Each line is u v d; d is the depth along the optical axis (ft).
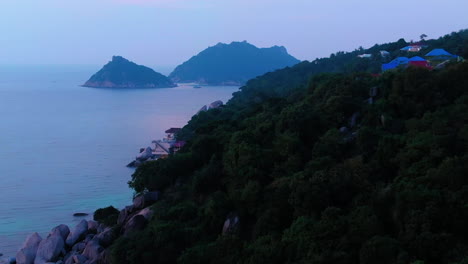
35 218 203.21
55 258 146.10
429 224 78.43
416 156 99.40
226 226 114.83
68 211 212.84
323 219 90.27
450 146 99.35
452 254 72.84
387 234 84.79
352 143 126.11
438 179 88.17
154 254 106.63
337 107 145.59
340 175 102.27
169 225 114.52
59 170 293.84
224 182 136.15
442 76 130.72
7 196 235.61
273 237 97.55
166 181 160.35
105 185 257.55
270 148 137.18
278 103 221.05
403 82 132.36
